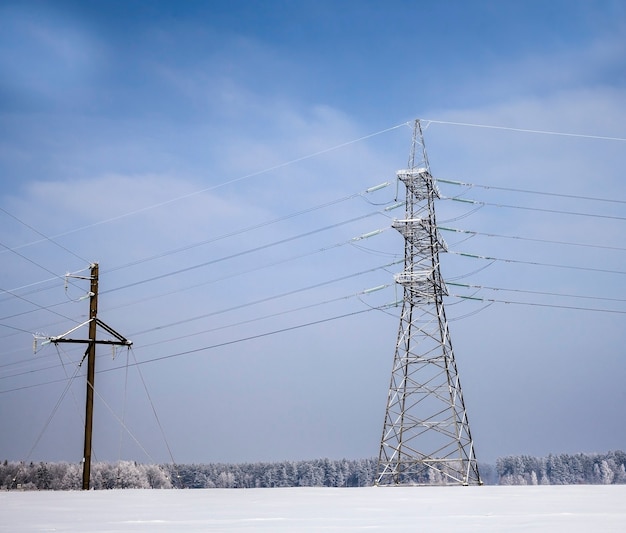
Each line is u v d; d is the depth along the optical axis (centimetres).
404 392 5394
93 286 4444
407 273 5591
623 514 1395
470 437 5234
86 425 4316
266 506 1766
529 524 1209
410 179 5938
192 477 15100
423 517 1377
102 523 1345
